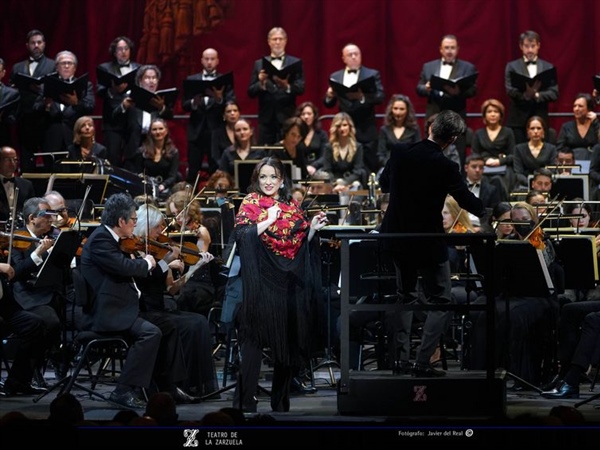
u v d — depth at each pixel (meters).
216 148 36.78
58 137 35.97
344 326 19.00
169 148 36.09
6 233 23.22
